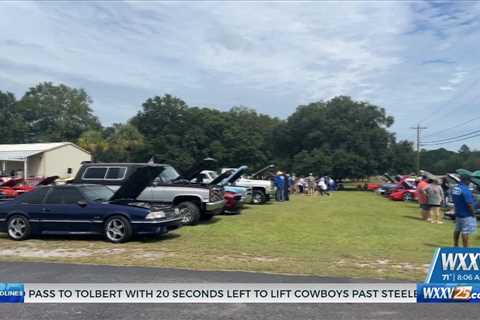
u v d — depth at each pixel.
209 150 62.72
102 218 10.23
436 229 13.55
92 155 62.84
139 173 10.77
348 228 13.39
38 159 46.75
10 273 6.86
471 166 55.19
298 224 14.19
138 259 8.03
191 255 8.47
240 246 9.71
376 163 58.75
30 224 10.49
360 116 62.03
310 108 66.38
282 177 26.42
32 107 90.38
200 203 13.41
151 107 72.69
